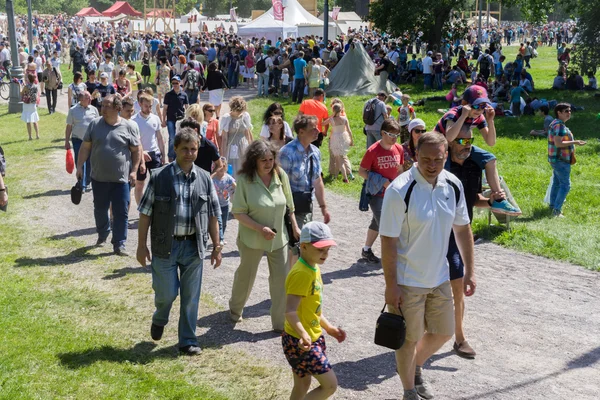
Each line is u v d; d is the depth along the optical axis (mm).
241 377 5809
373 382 5734
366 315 7238
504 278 8484
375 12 37375
